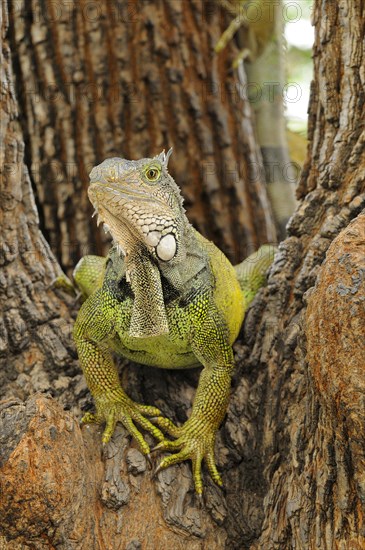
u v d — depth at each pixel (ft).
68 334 22.49
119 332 20.35
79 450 17.78
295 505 17.72
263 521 19.10
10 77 23.22
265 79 41.83
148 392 21.89
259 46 41.37
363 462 15.70
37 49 37.58
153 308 19.24
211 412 20.12
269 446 19.92
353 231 16.67
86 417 20.30
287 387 19.83
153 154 38.34
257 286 24.79
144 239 19.12
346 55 20.95
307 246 21.27
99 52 37.86
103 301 20.39
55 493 16.70
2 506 16.53
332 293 15.99
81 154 37.63
